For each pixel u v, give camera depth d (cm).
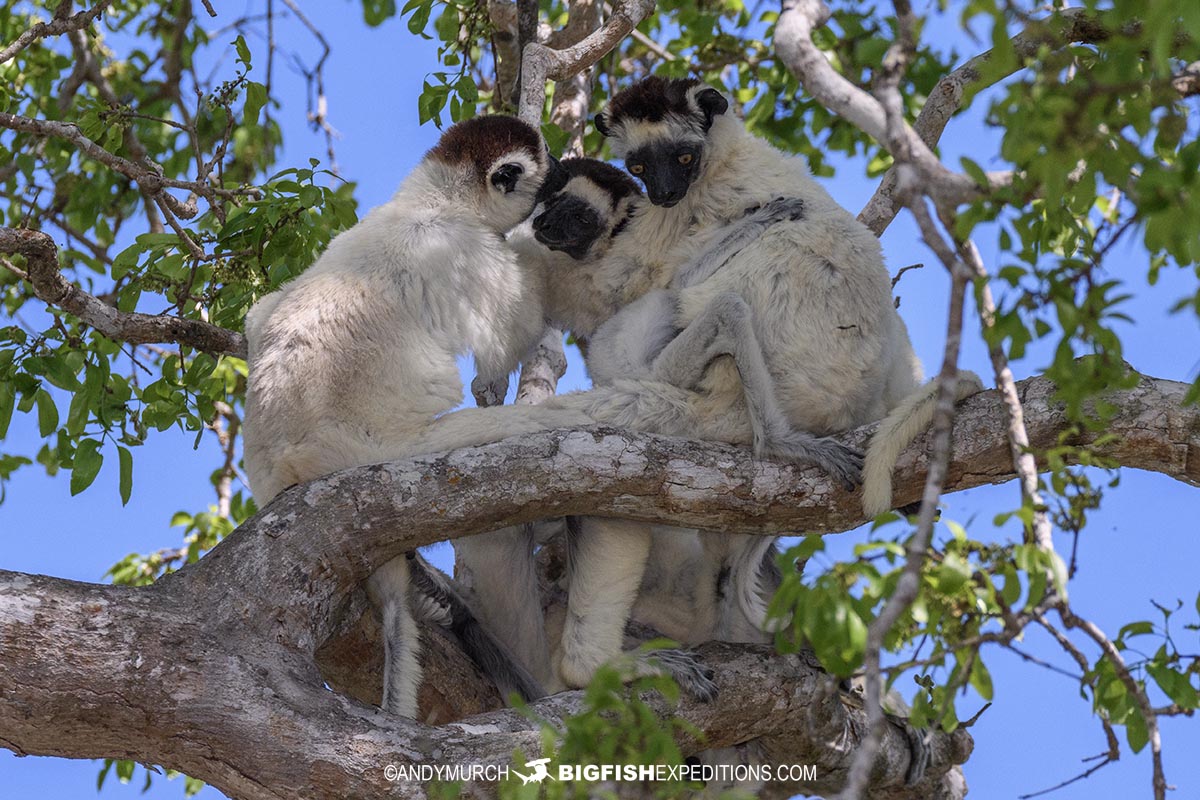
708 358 1065
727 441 1068
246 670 890
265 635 916
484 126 1225
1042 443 961
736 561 1144
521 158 1212
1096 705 811
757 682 1065
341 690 1090
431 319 1112
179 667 874
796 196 1202
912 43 700
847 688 1196
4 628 844
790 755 1142
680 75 1758
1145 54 934
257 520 965
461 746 894
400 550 992
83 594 880
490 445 1000
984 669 718
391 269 1109
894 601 630
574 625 1046
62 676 848
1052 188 645
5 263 1209
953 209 702
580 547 1062
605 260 1253
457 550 1251
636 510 1008
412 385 1068
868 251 1119
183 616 899
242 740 869
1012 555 715
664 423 1066
